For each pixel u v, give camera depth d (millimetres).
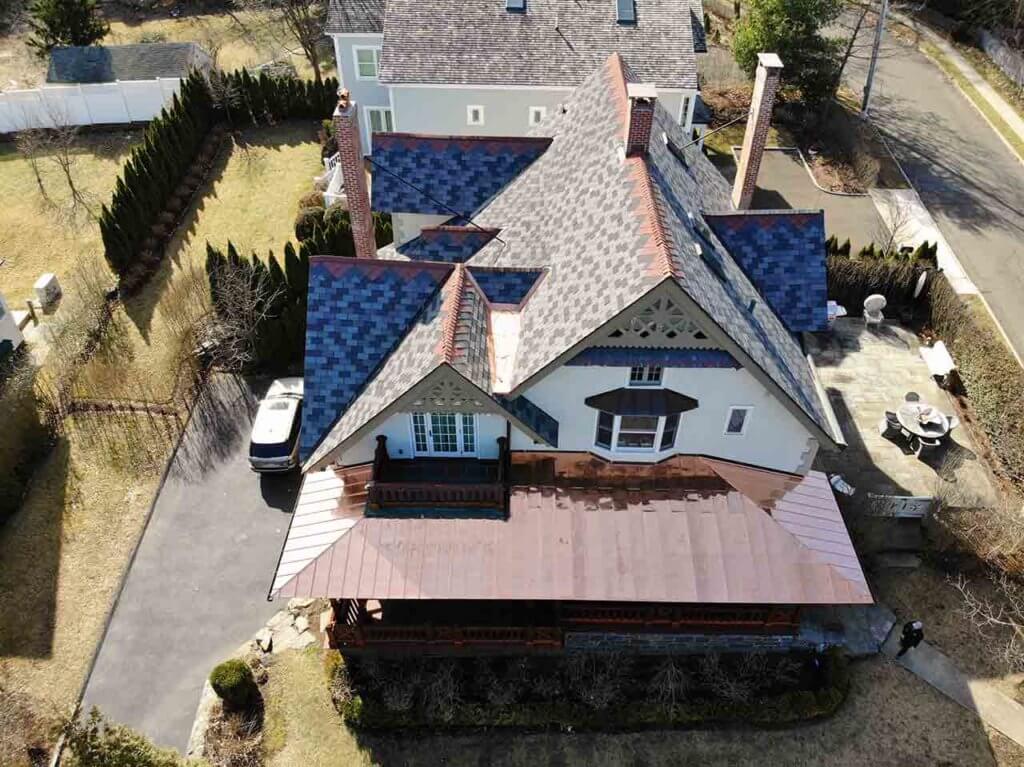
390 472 25812
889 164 51156
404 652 25969
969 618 27016
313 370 25016
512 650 25922
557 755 24188
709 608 25391
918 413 32281
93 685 25844
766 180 49844
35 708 24547
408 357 23641
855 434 32938
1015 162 51781
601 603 25281
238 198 49281
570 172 28703
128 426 34312
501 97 44594
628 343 22406
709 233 26609
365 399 23984
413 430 25297
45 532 30266
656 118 30922
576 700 24938
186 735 24703
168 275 42906
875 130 54656
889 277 38438
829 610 27156
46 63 63094
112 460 32844
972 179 49969
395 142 32469
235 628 27391
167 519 30766
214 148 53250
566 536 24438
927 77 61281
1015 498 30531
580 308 22641
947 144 53469
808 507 25797
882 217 46500
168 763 21156
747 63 55156
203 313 37750
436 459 26266
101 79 56688
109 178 51094
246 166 52250
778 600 23453
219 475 32344
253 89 55469
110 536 30188
